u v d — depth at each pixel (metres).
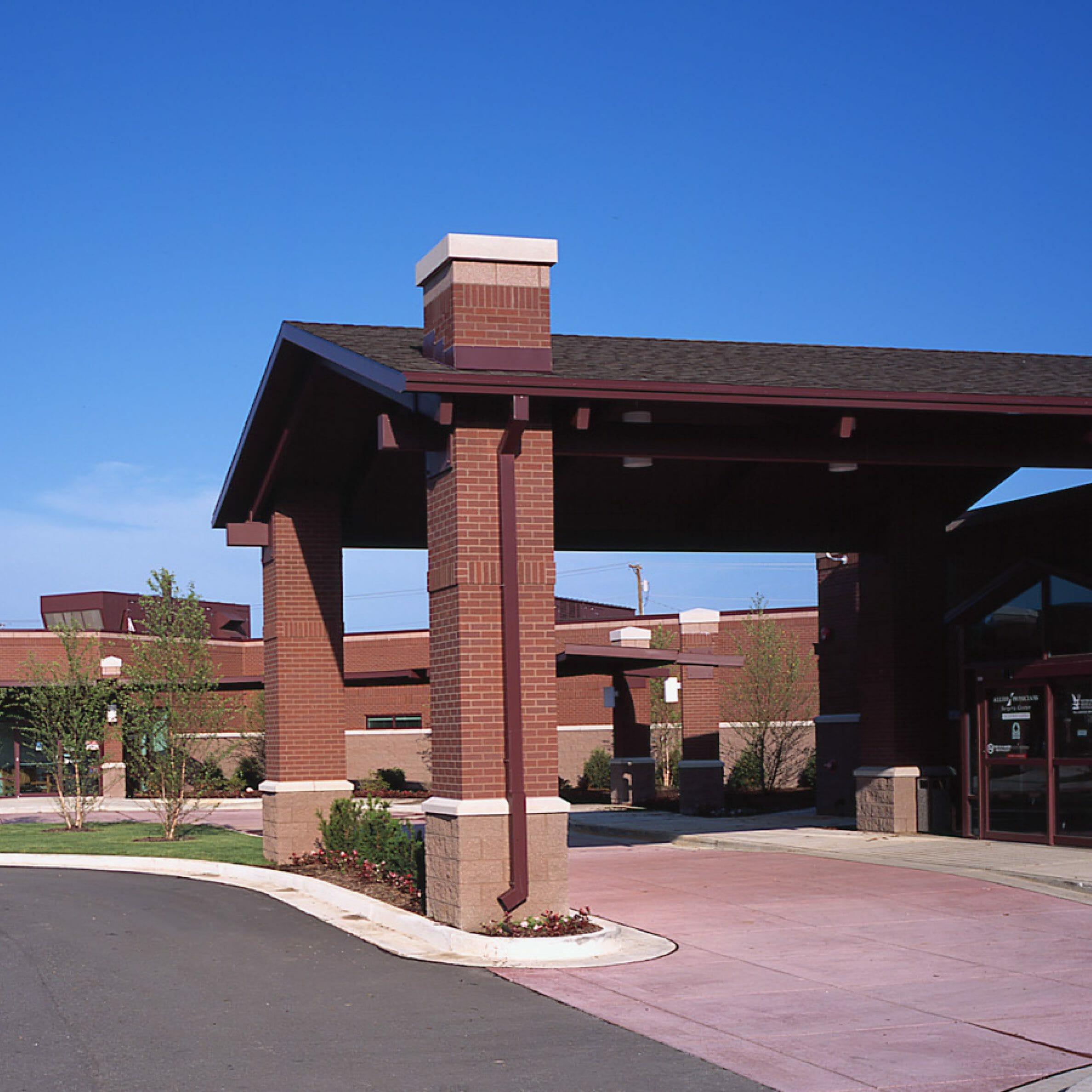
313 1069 8.03
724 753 37.94
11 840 24.92
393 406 15.73
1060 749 18.73
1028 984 10.30
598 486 20.92
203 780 25.92
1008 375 17.12
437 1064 8.12
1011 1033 8.82
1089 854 17.55
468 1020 9.33
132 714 26.05
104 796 39.47
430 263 13.58
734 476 20.83
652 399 13.04
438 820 12.90
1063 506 19.28
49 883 18.17
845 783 26.69
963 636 20.62
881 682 21.80
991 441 16.22
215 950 12.34
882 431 15.68
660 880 16.58
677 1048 8.48
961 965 11.07
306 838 18.81
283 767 18.83
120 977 11.07
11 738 41.03
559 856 12.46
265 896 16.22
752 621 37.41
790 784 35.75
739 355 17.16
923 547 21.77
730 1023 9.16
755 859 18.91
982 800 20.05
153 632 25.83
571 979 10.73
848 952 11.70
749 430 15.09
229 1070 8.01
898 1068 7.97
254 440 18.53
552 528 12.91
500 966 11.30
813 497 21.91
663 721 38.69
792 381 14.53
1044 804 18.97
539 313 13.33
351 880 16.59
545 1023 9.19
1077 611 18.58
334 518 19.39
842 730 26.81
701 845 22.06
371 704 45.22
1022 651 19.53
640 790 32.91
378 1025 9.20
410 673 34.69
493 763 12.53
